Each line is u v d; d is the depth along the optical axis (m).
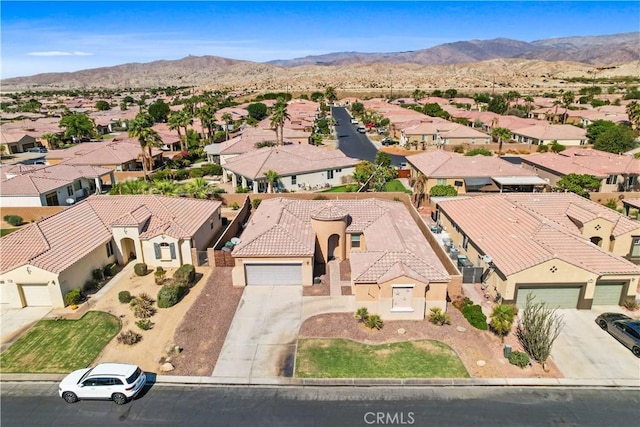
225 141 89.69
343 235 36.47
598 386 22.56
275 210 39.62
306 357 24.83
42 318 29.20
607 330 26.75
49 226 34.28
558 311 29.28
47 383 23.31
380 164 66.31
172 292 30.50
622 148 70.75
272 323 28.17
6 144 93.69
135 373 22.23
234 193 55.44
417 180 53.06
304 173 60.53
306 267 32.34
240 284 32.97
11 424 20.55
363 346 25.69
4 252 31.34
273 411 21.08
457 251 37.34
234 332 27.30
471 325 27.62
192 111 104.19
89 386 21.62
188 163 78.00
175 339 26.73
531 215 35.19
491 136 89.38
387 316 28.11
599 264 29.45
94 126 115.38
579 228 36.62
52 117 151.88
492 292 31.02
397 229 34.44
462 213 40.69
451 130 91.88
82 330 27.80
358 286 28.03
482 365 23.98
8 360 25.06
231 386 22.83
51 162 74.56
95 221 37.84
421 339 26.23
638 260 36.12
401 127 100.56
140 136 63.59
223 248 36.97
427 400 21.67
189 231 36.84
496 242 33.34
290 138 86.94
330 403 21.55
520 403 21.41
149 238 36.16
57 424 20.53
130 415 20.98
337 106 193.12
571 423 20.17
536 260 28.70
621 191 56.72
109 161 70.31
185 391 22.53
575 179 51.50
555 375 23.25
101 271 34.44
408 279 27.36
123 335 26.59
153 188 47.91
